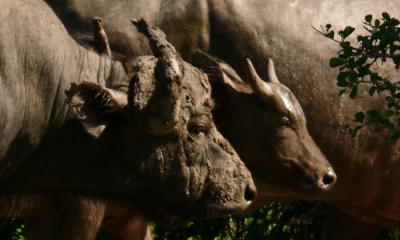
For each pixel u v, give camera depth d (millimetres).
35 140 12055
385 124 12016
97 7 13828
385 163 14273
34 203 12258
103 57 12406
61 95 12102
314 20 14219
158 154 11922
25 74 11969
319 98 14070
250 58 14000
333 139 14133
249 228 16047
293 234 16297
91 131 11586
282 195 13992
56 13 13719
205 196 11969
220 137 12062
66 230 12273
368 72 11703
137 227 13000
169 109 11484
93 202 12250
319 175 13539
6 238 15641
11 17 11953
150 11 13891
